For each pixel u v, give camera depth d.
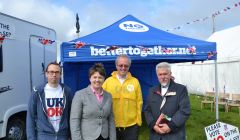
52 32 9.16
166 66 4.39
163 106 4.38
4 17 6.93
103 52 7.17
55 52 9.32
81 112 4.10
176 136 4.34
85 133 4.08
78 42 7.08
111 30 8.34
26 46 7.79
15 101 7.26
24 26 7.73
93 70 4.13
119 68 4.79
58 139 4.06
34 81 8.07
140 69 10.77
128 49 7.32
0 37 6.32
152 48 7.45
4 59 6.91
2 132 6.78
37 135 4.08
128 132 4.86
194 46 7.72
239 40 19.50
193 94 22.53
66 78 8.77
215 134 5.23
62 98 4.13
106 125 4.20
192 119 11.12
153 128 4.42
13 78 7.21
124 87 4.83
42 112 4.05
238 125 10.20
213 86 20.11
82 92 4.14
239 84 17.50
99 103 4.12
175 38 8.13
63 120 4.12
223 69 18.92
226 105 13.26
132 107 4.87
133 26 8.68
